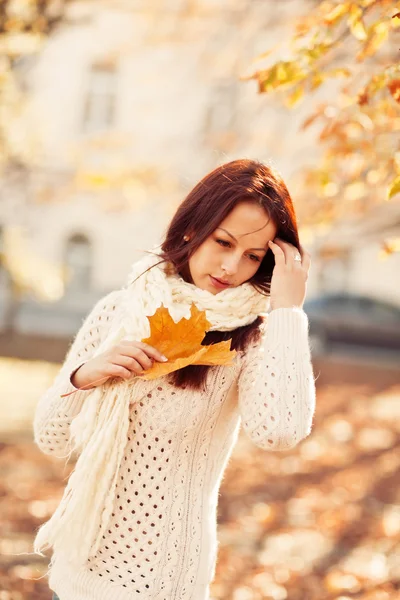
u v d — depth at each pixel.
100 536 1.82
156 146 18.03
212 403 1.85
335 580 4.05
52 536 1.83
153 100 18.66
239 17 11.80
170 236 1.95
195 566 1.83
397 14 2.54
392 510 5.46
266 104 8.83
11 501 5.12
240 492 5.91
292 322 1.88
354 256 20.91
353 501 5.69
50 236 21.86
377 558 4.45
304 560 4.41
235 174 1.87
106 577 1.82
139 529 1.83
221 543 4.66
